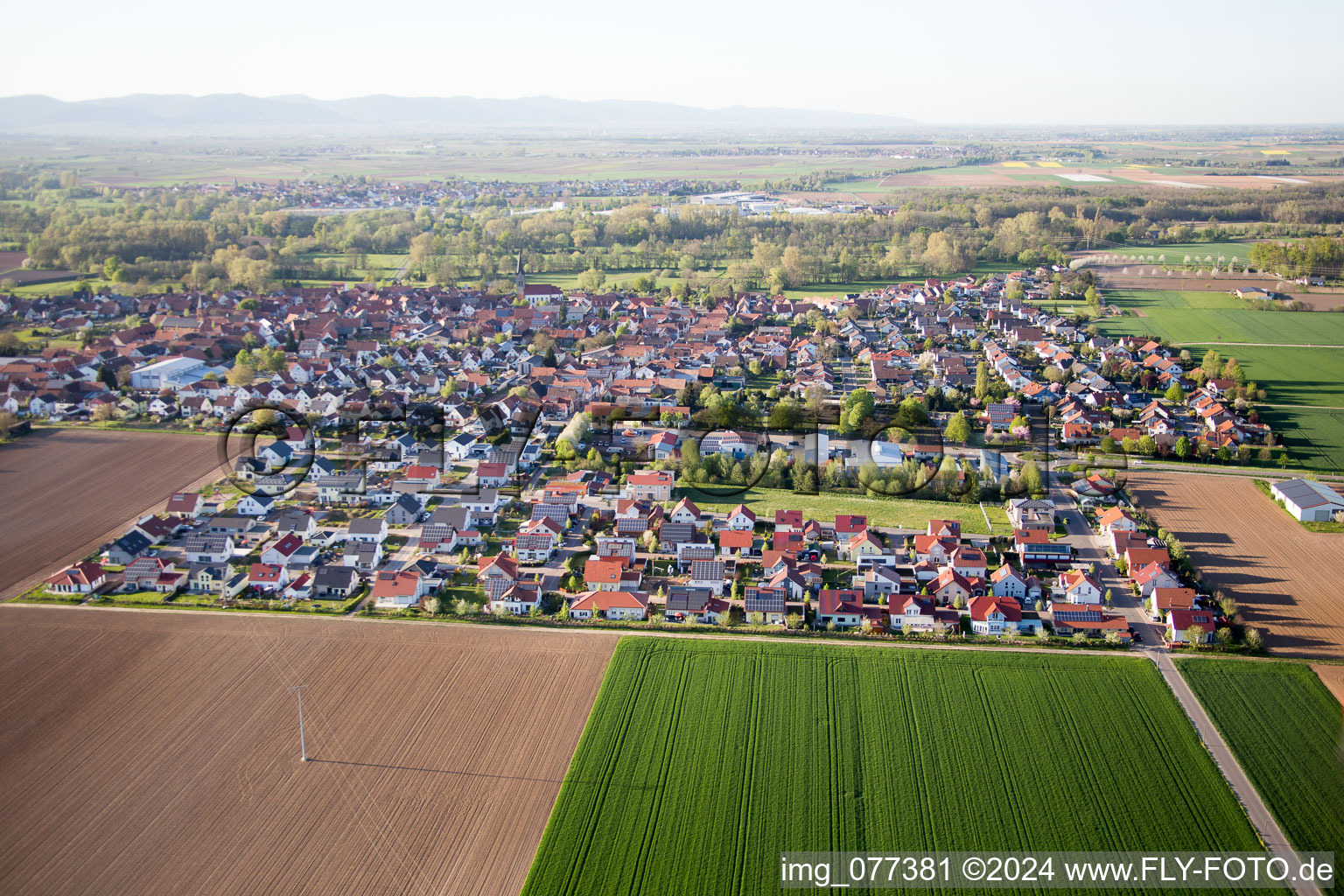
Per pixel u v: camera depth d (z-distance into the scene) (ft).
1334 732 317.22
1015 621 387.55
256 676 351.25
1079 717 325.62
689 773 298.15
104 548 458.91
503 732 318.45
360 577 431.02
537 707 331.98
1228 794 288.10
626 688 343.46
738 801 286.05
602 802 285.84
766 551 444.14
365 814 281.13
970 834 273.33
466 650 369.71
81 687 342.64
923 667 357.41
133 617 393.91
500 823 277.44
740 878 257.55
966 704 333.42
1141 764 301.43
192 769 299.79
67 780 294.25
